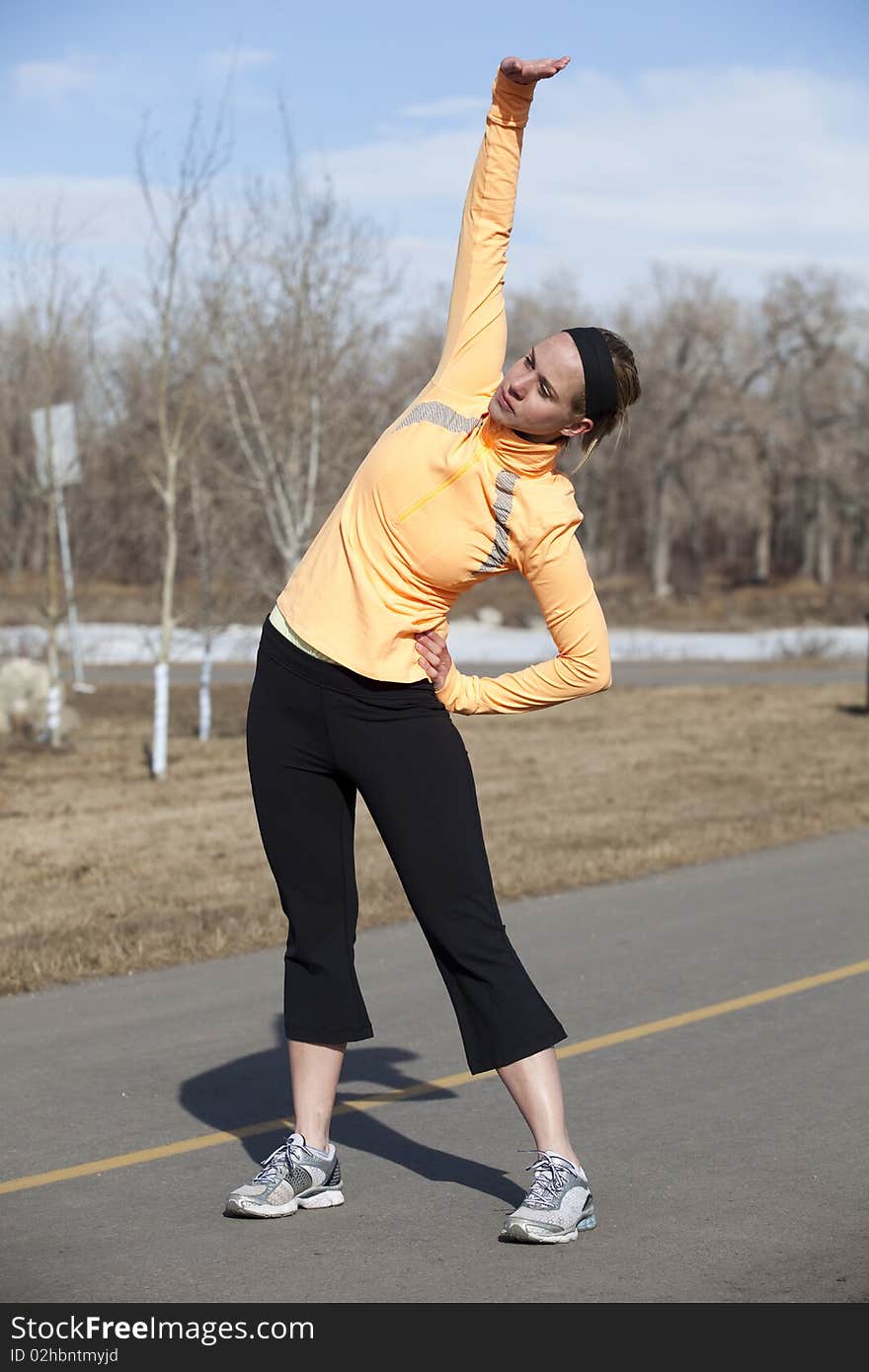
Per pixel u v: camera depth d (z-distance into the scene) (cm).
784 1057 612
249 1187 440
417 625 400
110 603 4138
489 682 416
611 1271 395
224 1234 426
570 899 973
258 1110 551
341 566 401
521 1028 409
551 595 400
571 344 379
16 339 1906
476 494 389
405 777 404
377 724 404
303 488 1636
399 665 400
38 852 1141
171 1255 411
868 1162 484
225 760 1705
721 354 8712
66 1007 715
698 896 977
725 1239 418
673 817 1313
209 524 1728
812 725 2138
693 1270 395
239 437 1597
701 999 712
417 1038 652
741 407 8981
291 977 439
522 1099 414
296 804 418
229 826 1270
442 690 408
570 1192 413
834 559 11119
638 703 2495
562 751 1844
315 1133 443
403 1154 497
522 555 394
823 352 9269
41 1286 390
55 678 1803
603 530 9250
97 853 1139
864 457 9031
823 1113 537
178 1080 592
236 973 783
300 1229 429
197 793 1471
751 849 1168
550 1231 410
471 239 411
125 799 1430
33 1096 572
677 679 3147
